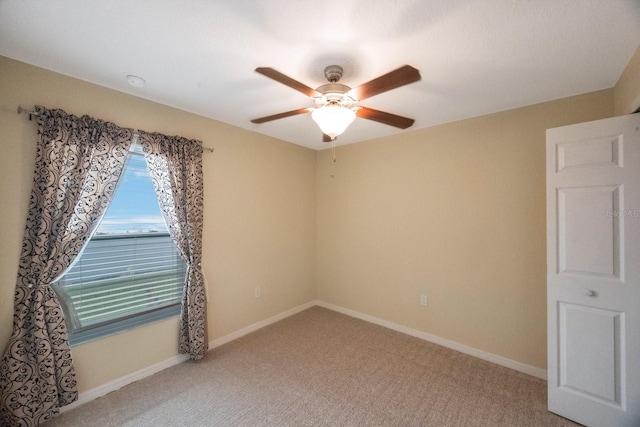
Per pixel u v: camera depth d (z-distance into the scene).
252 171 3.06
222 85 1.98
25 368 1.63
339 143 3.54
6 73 1.62
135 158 2.21
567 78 1.83
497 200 2.44
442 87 1.97
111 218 2.09
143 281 2.27
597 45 1.47
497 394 2.03
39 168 1.69
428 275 2.87
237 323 2.94
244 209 2.99
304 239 3.75
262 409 1.87
